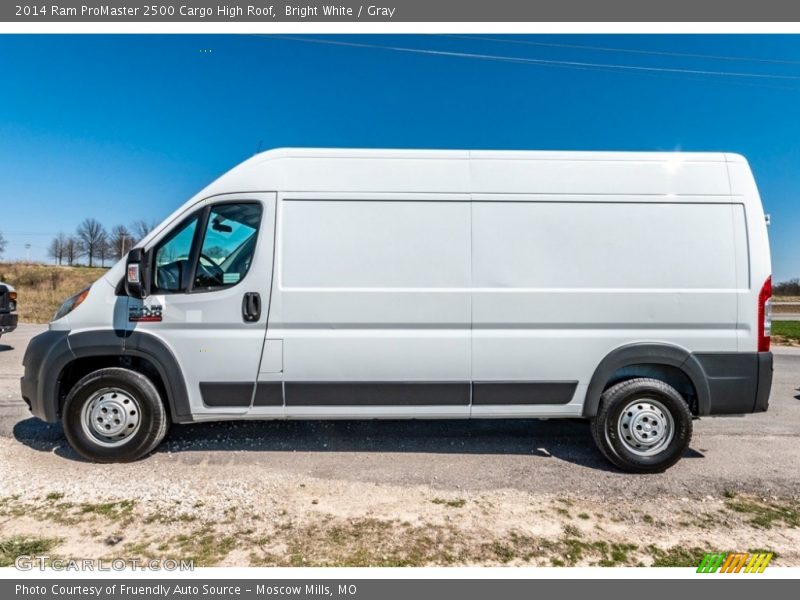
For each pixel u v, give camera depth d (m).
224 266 3.60
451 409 3.68
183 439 4.21
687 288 3.60
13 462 3.64
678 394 3.63
